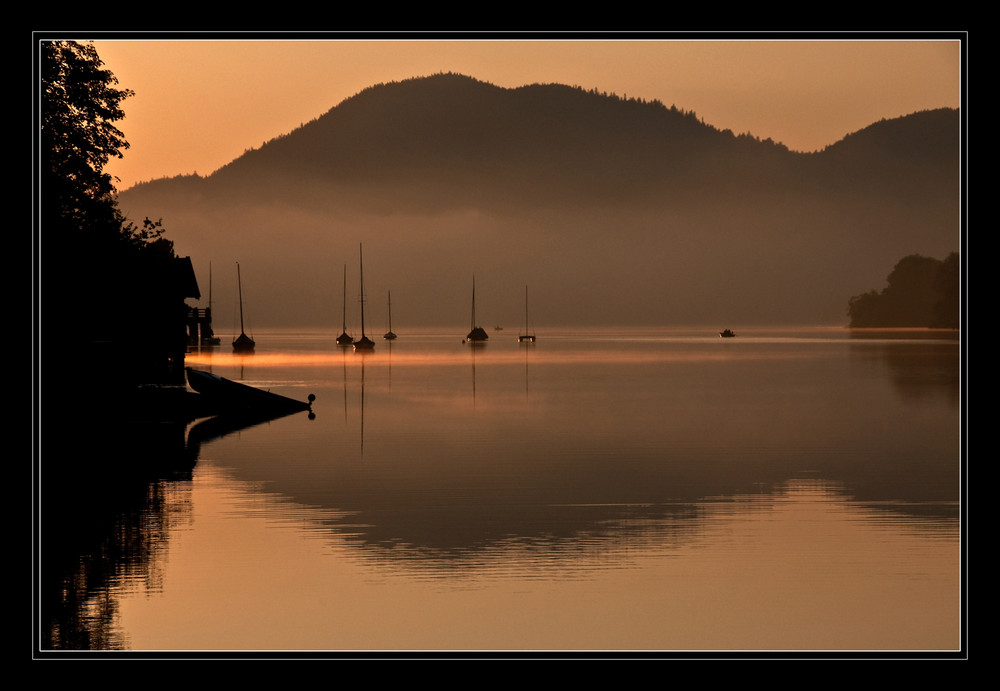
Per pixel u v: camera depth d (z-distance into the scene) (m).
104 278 78.44
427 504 37.81
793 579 27.64
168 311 104.06
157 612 24.89
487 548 30.92
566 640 23.22
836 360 168.62
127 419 69.88
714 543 31.56
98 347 80.50
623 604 25.53
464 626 24.02
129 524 34.16
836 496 39.62
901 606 25.47
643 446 55.72
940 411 76.88
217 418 71.38
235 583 27.11
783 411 77.69
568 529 33.56
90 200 73.75
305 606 25.31
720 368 146.38
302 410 78.00
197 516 35.47
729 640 23.25
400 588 26.75
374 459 50.00
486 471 46.34
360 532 33.03
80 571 28.19
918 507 37.28
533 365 159.50
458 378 123.56
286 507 37.25
